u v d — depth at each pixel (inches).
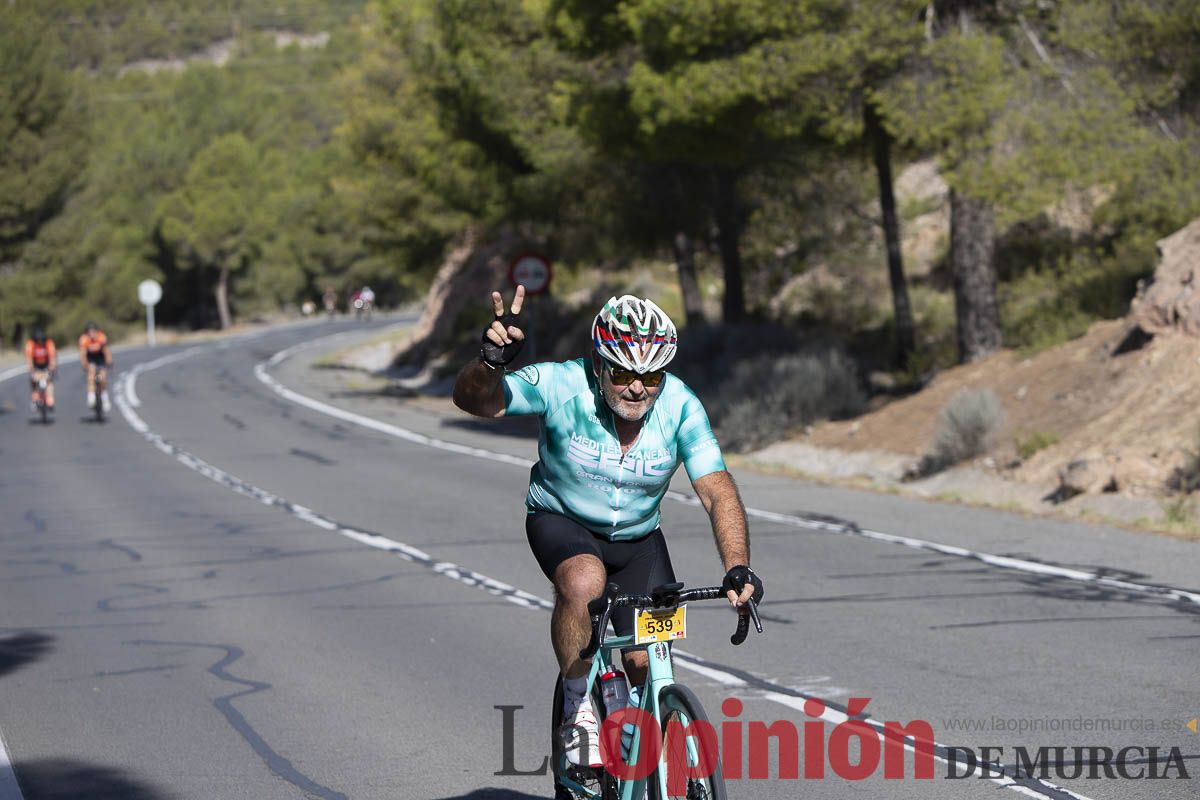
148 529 607.2
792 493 658.2
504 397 191.9
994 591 412.5
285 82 6801.2
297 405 1338.6
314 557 520.7
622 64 935.7
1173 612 374.6
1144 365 658.2
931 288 1182.3
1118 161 697.0
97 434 1093.8
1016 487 609.6
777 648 351.6
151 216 3565.5
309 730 290.0
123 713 306.0
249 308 3922.2
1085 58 741.9
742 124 826.2
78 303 2854.3
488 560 505.4
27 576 493.7
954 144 711.1
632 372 186.1
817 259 1294.3
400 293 4151.1
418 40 1362.0
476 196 1240.8
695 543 523.8
